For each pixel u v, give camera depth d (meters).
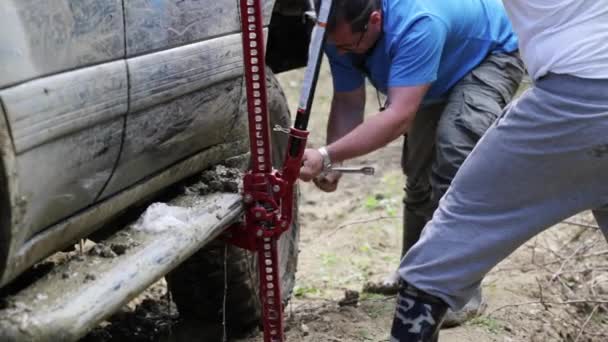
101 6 2.26
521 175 2.46
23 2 1.98
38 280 2.20
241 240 2.87
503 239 2.52
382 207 5.41
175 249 2.48
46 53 2.06
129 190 2.57
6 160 1.93
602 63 2.32
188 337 3.43
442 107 3.63
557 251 4.62
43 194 2.11
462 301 2.65
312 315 3.80
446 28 3.22
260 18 2.57
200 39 2.75
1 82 1.92
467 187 2.54
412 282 2.63
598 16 2.34
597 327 3.98
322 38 2.67
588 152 2.36
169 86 2.58
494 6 3.57
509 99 3.58
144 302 3.75
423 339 2.65
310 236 5.04
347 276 4.44
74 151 2.20
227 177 3.03
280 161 3.58
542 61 2.40
